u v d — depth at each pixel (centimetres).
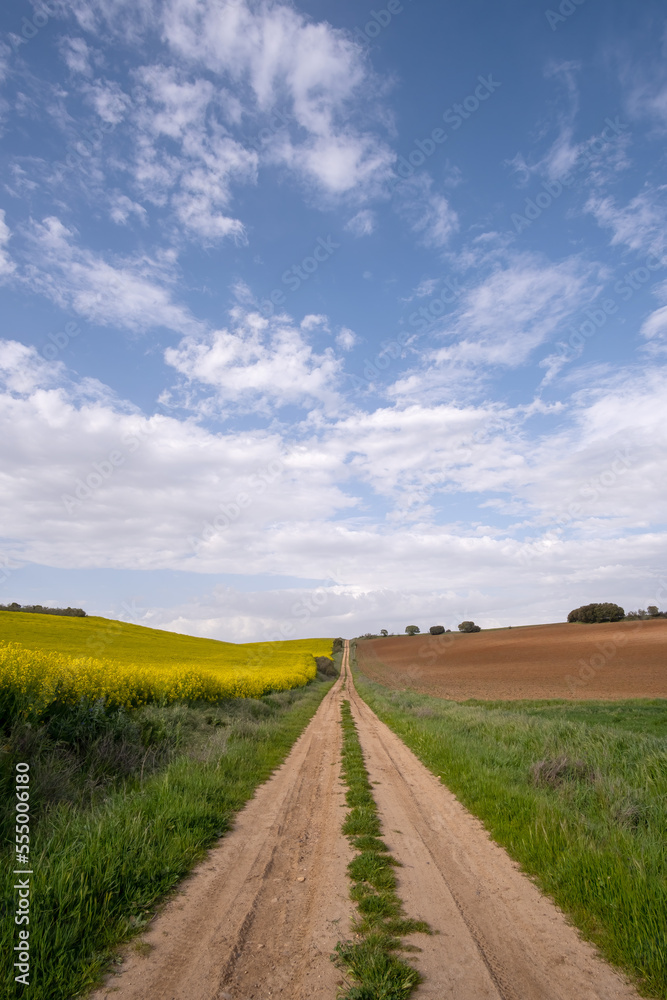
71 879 382
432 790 804
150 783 698
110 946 338
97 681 972
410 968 313
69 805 568
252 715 1631
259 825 625
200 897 422
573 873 429
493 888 442
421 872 476
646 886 376
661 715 1579
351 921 382
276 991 295
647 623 7200
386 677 4484
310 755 1112
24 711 721
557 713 1733
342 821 644
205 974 312
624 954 326
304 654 5994
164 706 1248
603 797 612
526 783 744
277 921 382
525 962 326
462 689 2938
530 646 6022
